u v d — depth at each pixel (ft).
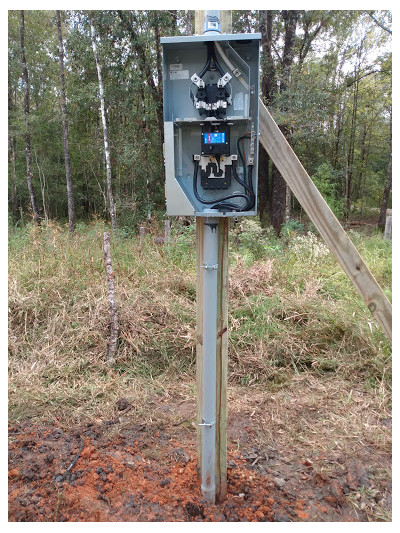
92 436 8.85
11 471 7.56
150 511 6.66
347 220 49.49
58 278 15.83
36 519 6.59
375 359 11.60
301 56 44.96
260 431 9.17
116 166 46.34
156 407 10.25
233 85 5.86
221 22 6.02
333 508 7.00
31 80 48.73
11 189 51.13
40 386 11.09
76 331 13.28
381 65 48.60
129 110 38.65
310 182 6.44
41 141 48.67
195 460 7.95
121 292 15.03
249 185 6.07
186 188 6.29
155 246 20.06
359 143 61.41
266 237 25.05
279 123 29.73
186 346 12.64
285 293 15.05
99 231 24.64
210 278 6.04
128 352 12.62
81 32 38.63
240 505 6.89
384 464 8.09
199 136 6.14
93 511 6.67
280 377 11.63
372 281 6.72
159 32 36.47
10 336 13.29
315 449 8.51
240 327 13.37
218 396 6.57
